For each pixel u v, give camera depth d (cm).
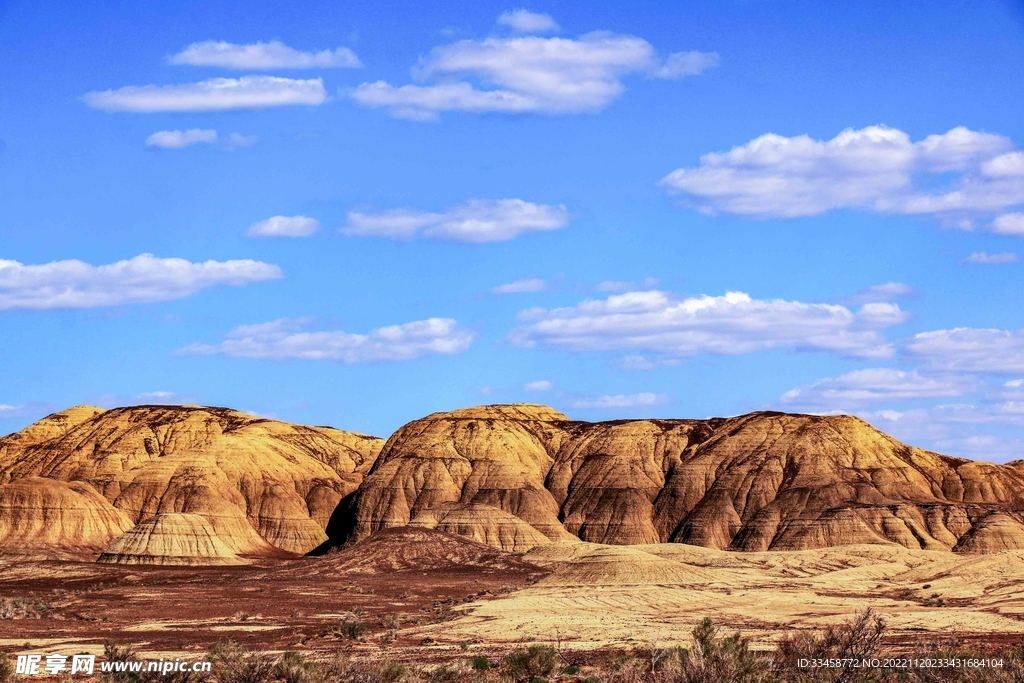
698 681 4353
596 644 7275
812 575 13812
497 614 9569
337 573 14950
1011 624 8012
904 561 14712
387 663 5106
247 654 5456
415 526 16788
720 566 14375
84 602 11262
